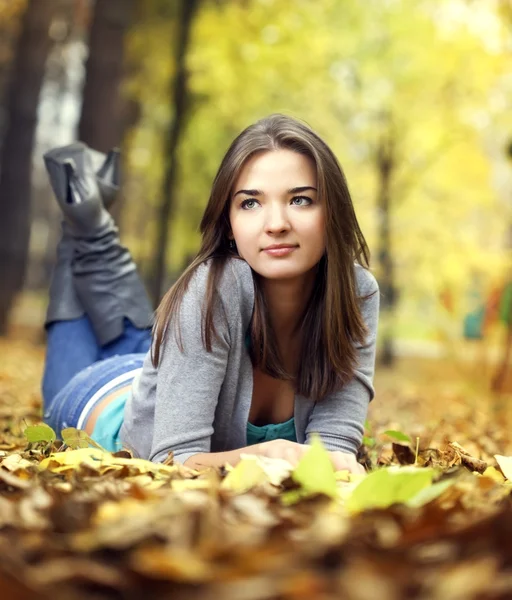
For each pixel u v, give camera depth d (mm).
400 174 22516
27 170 19266
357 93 21109
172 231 21000
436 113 21875
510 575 1566
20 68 19359
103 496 2215
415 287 22391
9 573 1486
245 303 3209
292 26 18578
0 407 6230
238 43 18031
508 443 5625
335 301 3227
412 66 21094
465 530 1761
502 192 22562
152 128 22438
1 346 15320
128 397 3746
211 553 1605
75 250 4988
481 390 9695
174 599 1473
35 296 41031
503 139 21891
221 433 3340
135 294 4965
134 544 1688
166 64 18281
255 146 3145
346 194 3248
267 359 3260
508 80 21266
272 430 3408
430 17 20906
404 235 22344
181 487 2436
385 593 1409
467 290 10984
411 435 4992
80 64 27375
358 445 3438
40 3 19438
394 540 1763
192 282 3195
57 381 4844
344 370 3303
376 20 20734
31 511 2000
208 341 3121
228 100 18844
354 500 2191
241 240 3170
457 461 3363
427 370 18031
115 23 15383
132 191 26469
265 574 1519
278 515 1998
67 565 1574
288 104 20453
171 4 18484
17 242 18734
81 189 4992
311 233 3135
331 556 1641
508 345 9180
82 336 4887
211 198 3256
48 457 3170
